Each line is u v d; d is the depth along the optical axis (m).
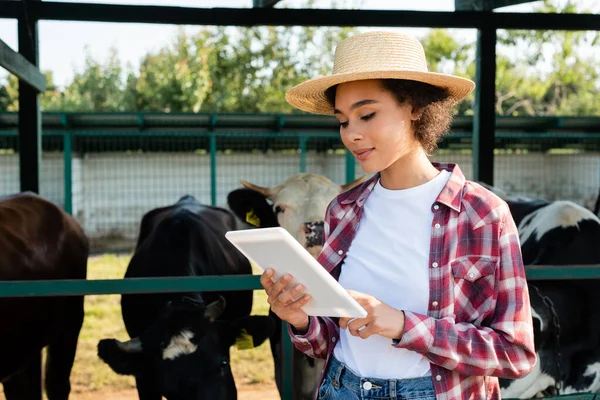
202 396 3.29
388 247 1.67
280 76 21.88
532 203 4.86
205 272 4.46
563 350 3.90
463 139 13.72
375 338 1.66
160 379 3.35
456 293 1.59
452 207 1.61
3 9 4.42
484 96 5.08
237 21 4.50
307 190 4.32
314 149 14.62
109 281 2.39
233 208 4.55
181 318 3.44
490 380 1.69
